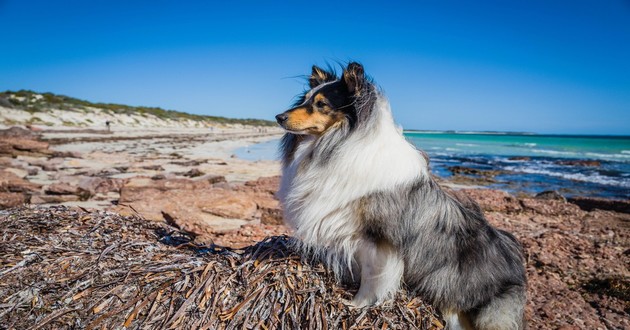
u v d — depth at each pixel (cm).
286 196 83
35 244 80
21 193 210
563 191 372
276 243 86
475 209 87
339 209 71
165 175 305
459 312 74
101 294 67
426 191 75
